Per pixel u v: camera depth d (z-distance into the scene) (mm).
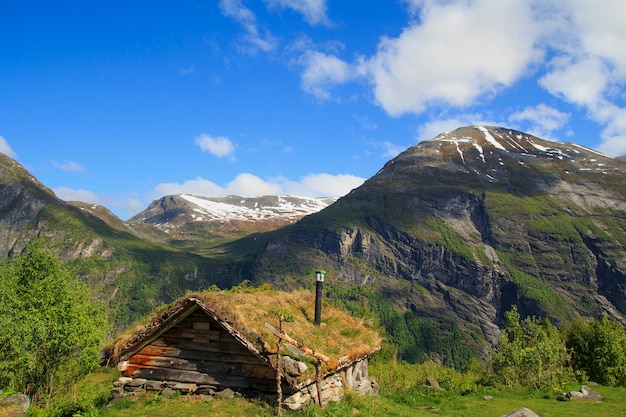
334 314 24703
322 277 23062
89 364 26016
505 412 26438
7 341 23500
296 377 16734
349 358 20953
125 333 20719
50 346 24297
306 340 19672
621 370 46281
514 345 40156
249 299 20500
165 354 19188
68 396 23672
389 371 38781
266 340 17562
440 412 26359
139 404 17719
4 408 16641
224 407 16656
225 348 18547
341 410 17938
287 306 22609
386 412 20672
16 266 27578
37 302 25906
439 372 47094
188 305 18797
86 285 29562
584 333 51406
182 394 18328
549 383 36781
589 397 31266
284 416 16141
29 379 24188
